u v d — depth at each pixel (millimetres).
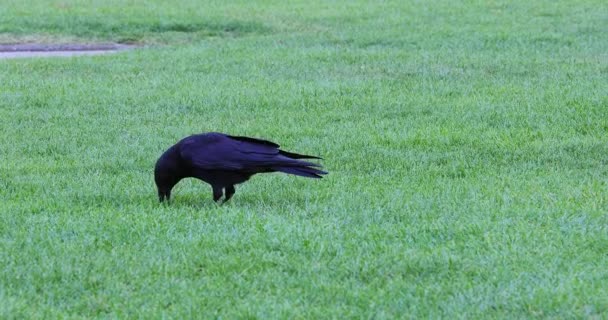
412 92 18828
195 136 11336
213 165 11016
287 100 18156
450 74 20656
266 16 29750
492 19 28406
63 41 26609
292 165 10953
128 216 10688
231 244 9664
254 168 10984
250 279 8828
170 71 21391
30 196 11867
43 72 21422
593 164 13383
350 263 9125
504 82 19750
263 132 15711
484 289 8469
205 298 8328
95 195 11891
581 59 22203
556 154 13953
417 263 9086
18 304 8172
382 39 25094
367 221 10531
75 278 8852
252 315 7949
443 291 8453
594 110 16828
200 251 9492
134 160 13906
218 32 27625
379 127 15945
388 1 32688
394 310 8055
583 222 10406
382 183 12383
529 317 7926
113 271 9016
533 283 8609
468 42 24500
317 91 18969
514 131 15383
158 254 9438
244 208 11094
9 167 13562
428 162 13633
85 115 17250
